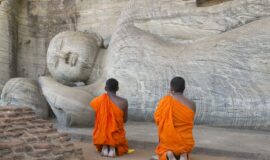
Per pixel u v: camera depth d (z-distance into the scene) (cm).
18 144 357
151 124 673
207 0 838
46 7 1008
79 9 990
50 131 404
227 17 738
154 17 806
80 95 662
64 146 390
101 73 825
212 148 464
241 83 612
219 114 615
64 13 1000
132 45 752
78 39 837
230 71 629
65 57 817
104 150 479
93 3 974
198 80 645
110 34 933
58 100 651
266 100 579
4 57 885
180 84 421
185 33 771
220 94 618
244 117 595
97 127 484
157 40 758
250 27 673
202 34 755
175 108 412
